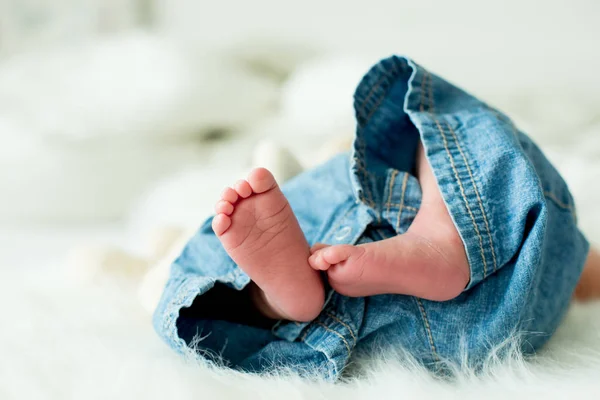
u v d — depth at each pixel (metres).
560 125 1.65
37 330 0.85
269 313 0.70
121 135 1.80
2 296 1.00
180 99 1.82
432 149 0.71
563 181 0.79
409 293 0.64
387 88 0.81
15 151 1.74
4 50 2.28
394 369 0.64
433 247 0.64
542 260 0.70
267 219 0.61
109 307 0.94
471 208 0.66
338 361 0.64
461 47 2.03
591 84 1.86
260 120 1.95
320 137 1.77
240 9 2.37
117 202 1.78
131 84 1.84
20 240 1.56
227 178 1.45
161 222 1.38
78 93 1.85
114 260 1.05
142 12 2.49
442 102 0.79
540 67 1.92
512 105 1.83
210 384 0.64
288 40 2.30
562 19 1.88
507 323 0.64
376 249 0.62
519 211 0.65
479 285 0.67
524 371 0.62
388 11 2.13
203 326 0.69
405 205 0.72
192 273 0.74
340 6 2.20
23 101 1.89
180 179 1.56
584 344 0.70
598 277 0.83
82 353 0.75
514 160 0.68
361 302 0.67
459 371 0.64
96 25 2.36
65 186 1.74
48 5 2.30
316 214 0.78
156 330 0.71
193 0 2.44
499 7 1.96
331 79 1.88
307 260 0.63
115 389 0.65
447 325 0.66
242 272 0.71
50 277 1.11
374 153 0.80
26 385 0.69
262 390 0.62
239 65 2.10
